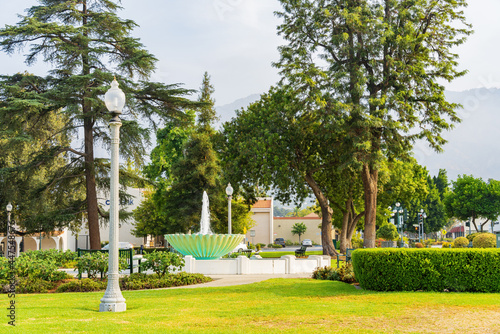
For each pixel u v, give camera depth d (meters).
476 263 13.51
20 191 35.50
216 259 22.41
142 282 16.61
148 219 56.19
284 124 38.22
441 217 95.81
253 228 83.94
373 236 36.72
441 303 11.41
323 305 11.29
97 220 34.47
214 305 11.59
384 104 33.97
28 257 17.09
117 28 34.97
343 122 33.41
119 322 9.27
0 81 33.78
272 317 9.88
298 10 36.91
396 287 13.86
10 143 30.78
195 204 47.41
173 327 8.84
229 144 42.53
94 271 17.38
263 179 39.81
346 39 33.69
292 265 22.75
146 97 34.56
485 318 9.66
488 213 83.25
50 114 33.88
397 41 33.41
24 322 9.16
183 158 48.91
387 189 46.31
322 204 40.81
